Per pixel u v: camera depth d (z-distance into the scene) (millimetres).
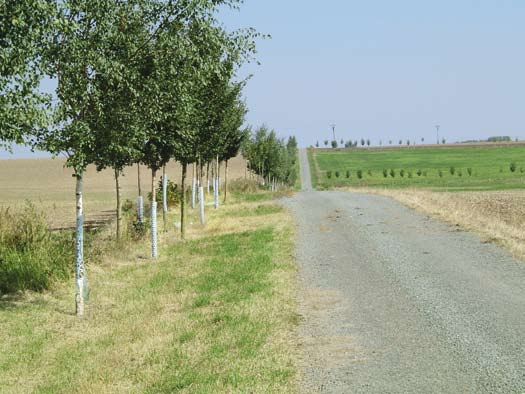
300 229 21141
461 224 20391
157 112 11203
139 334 9234
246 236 19766
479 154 153750
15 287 12367
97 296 11984
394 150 186875
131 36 10648
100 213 34375
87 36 10133
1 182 80312
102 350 8617
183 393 6562
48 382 7465
